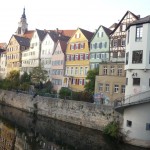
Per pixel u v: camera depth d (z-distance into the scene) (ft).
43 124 136.98
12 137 110.32
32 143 102.58
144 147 95.50
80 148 96.73
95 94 149.69
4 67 306.96
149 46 99.40
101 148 96.37
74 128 126.52
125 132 100.78
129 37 106.63
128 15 160.66
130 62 104.32
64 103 138.92
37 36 243.19
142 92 98.07
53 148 96.43
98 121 117.50
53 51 221.46
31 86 198.08
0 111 170.60
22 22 366.84
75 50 199.82
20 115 160.35
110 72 147.33
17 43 276.62
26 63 257.55
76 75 196.85
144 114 96.12
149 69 99.25
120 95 139.64
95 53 182.60
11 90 200.95
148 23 99.45
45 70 215.51
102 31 178.91
